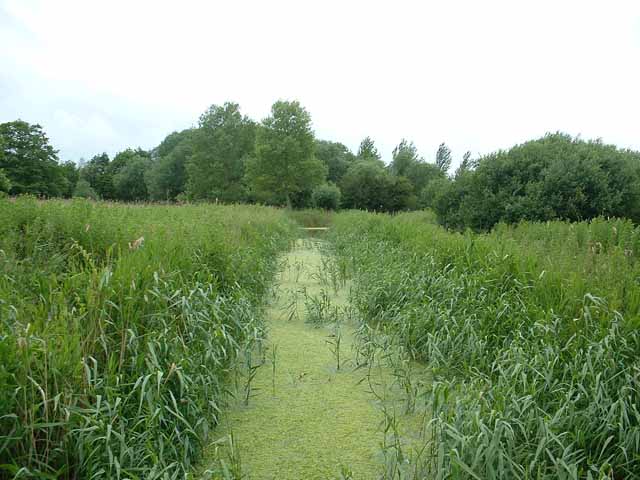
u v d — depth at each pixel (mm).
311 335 6074
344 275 9305
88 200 9820
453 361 4691
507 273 5637
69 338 2916
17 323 2900
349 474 3004
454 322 4969
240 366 4957
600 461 3023
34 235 5891
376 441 3613
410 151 56750
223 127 43156
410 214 20141
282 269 10109
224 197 41875
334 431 3748
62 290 3625
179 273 4625
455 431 2900
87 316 3367
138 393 3178
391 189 39219
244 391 4430
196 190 42938
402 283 6570
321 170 36469
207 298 4609
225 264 6402
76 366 2795
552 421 3088
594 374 3475
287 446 3527
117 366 3305
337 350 5090
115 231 6445
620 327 3822
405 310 5789
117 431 2844
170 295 4227
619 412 3188
